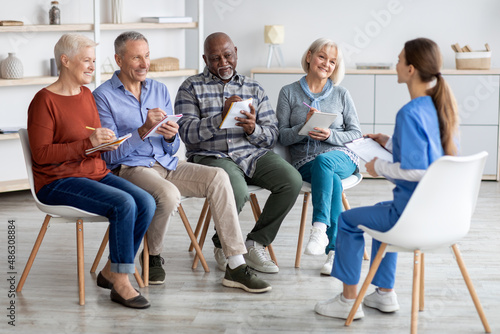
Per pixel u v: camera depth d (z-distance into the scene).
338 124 3.51
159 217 3.02
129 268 2.78
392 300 2.77
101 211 2.77
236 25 6.03
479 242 3.79
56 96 2.85
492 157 5.50
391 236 2.39
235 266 3.04
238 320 2.69
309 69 3.57
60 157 2.78
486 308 2.81
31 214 4.46
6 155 5.03
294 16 5.93
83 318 2.70
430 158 2.37
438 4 5.73
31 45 5.00
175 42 5.83
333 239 3.29
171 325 2.64
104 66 5.41
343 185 3.33
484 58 5.41
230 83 3.44
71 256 3.54
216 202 3.05
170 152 3.25
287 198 3.22
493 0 5.67
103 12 5.31
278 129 3.53
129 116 3.15
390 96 5.54
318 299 2.93
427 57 2.41
